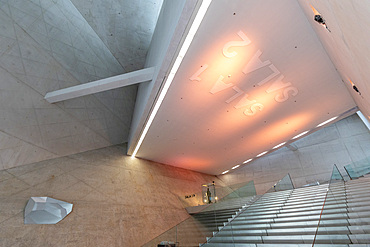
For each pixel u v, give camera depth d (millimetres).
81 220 8789
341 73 7793
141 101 11453
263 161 20500
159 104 9609
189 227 6715
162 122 10953
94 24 15039
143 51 17984
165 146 13555
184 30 6203
